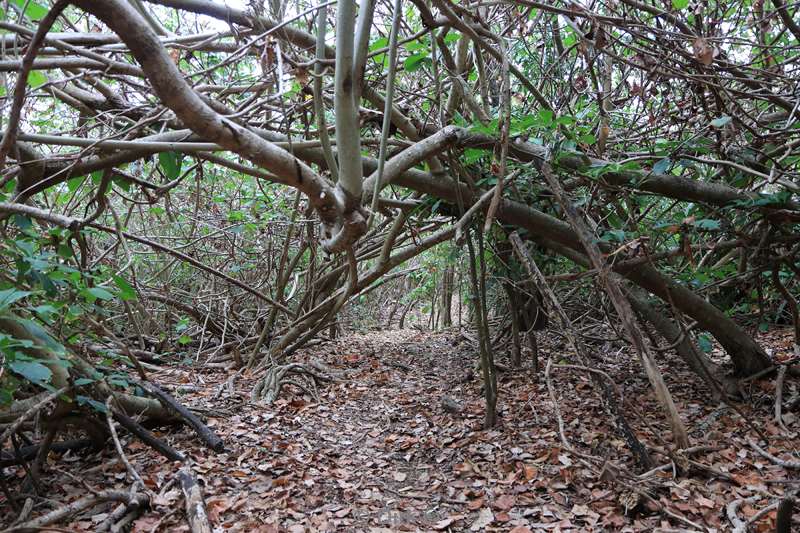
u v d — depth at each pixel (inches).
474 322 366.6
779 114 179.3
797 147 153.0
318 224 263.9
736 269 208.2
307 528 120.6
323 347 326.3
